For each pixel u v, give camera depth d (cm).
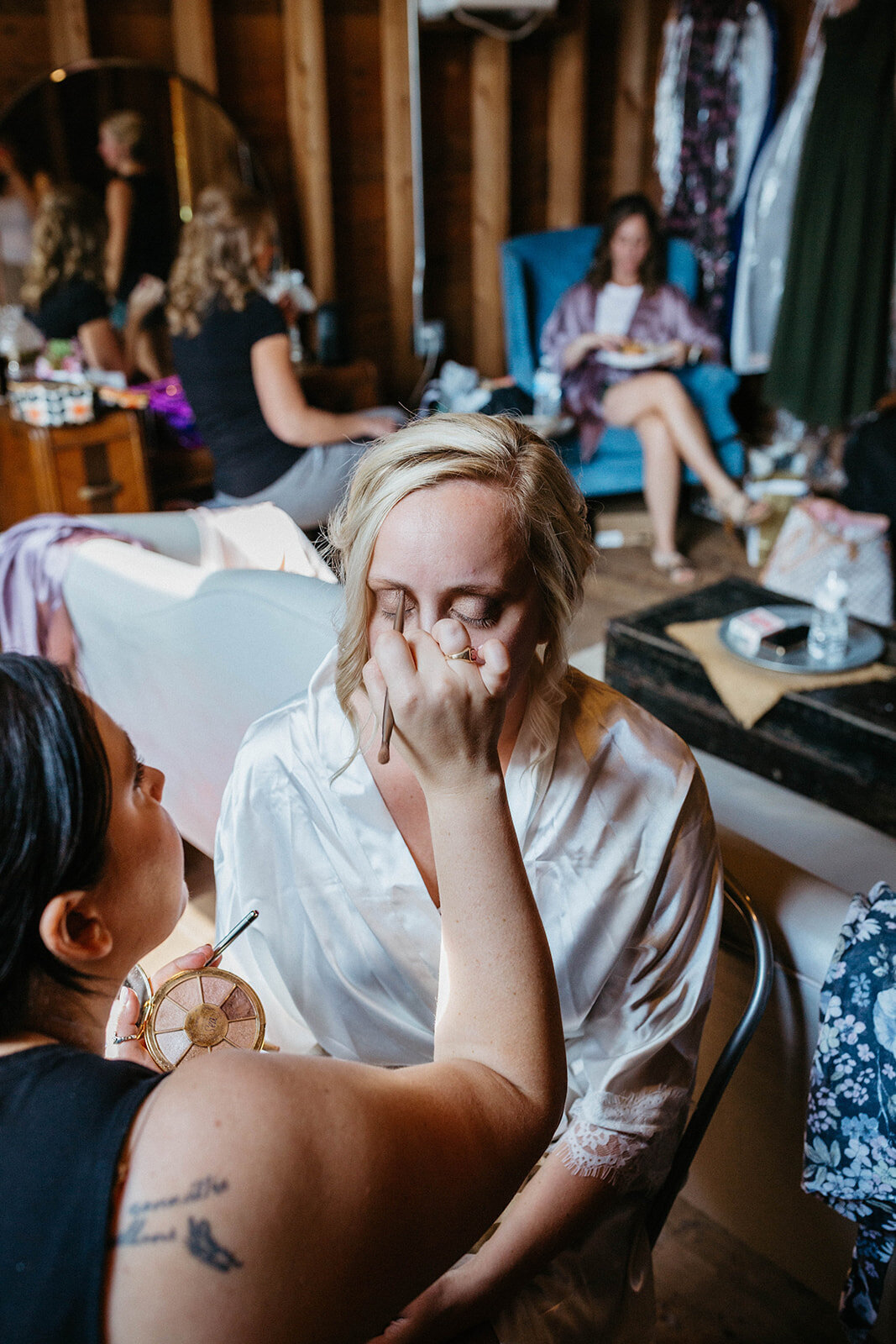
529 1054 56
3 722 53
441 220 451
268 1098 49
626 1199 105
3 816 52
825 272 384
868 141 361
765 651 228
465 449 86
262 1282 46
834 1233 125
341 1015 111
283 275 391
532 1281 96
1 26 323
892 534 322
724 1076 106
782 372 409
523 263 409
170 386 369
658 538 383
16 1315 46
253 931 109
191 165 363
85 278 344
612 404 381
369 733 96
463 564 85
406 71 406
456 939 57
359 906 102
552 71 450
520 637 89
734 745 224
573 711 99
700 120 429
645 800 99
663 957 104
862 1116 101
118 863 58
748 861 122
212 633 154
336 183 416
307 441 307
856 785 205
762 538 382
